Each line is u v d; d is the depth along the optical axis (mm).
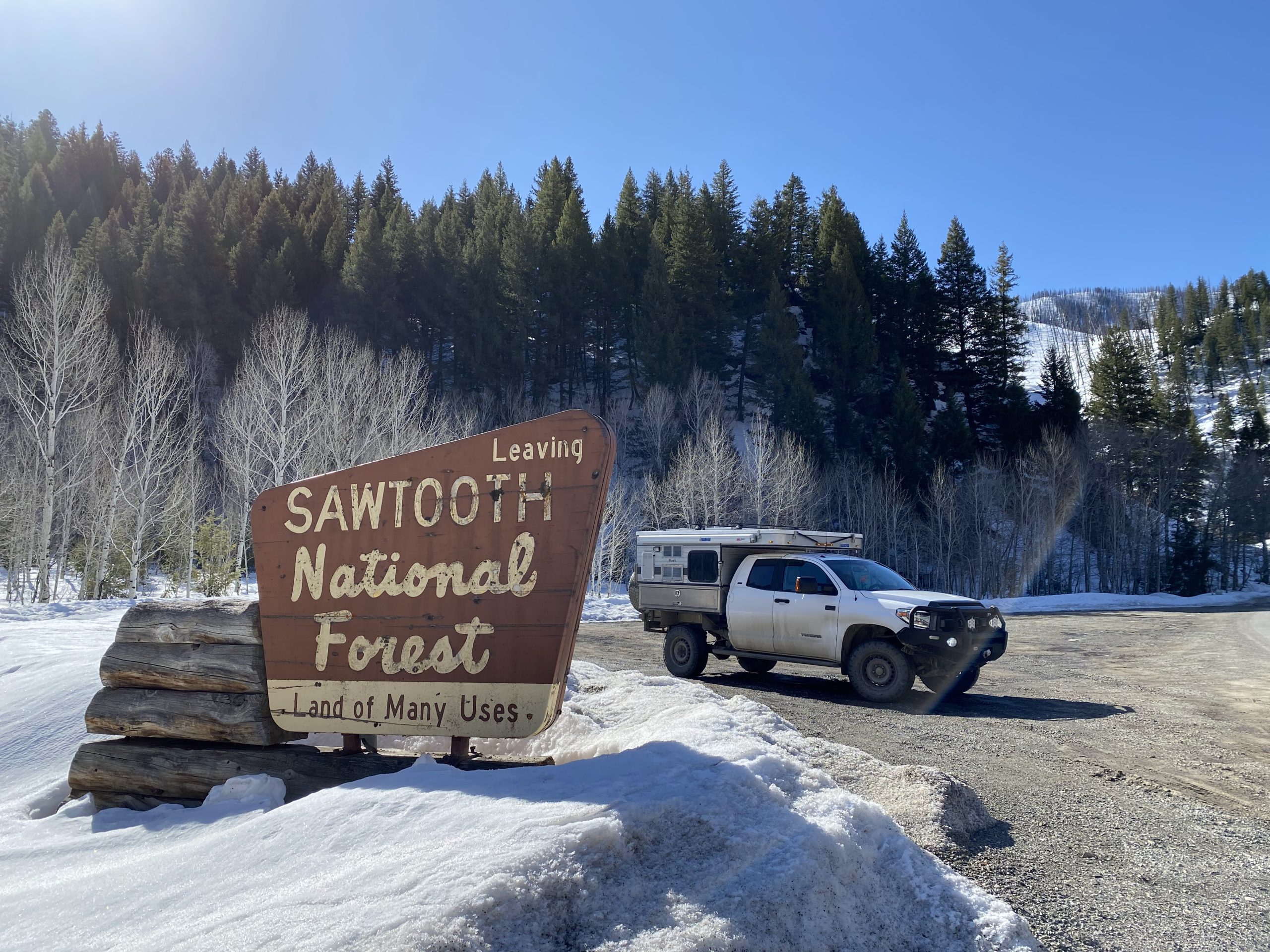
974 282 77750
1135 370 68562
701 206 84375
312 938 2326
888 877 3076
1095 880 3711
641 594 11867
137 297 62938
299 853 3094
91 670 7059
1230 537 67000
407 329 69562
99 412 35594
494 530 4449
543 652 4250
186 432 41656
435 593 4492
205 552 25094
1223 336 152750
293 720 4633
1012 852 4039
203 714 4754
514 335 67938
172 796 4754
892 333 77625
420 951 2217
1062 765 6098
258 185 99875
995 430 72500
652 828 2916
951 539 53938
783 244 89625
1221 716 8523
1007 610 32438
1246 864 4020
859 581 10086
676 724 4906
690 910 2555
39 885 3434
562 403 72188
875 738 6863
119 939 2635
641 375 67812
